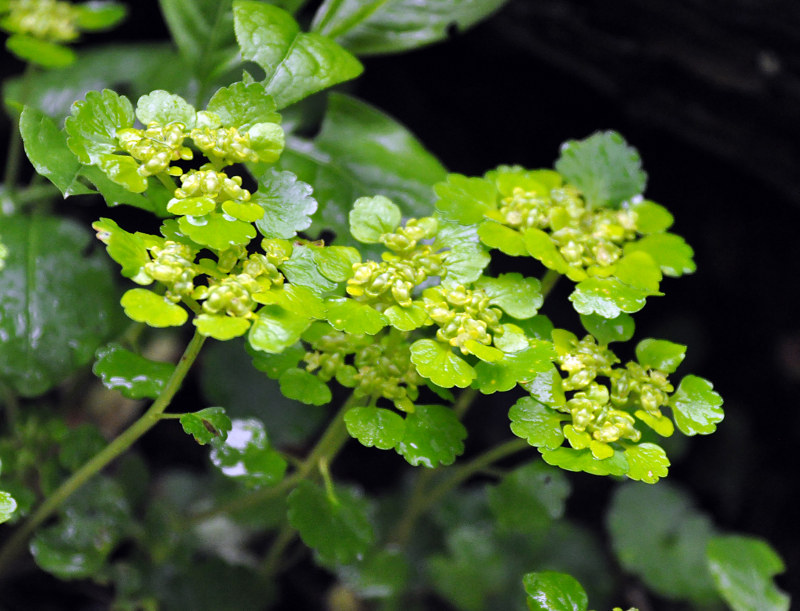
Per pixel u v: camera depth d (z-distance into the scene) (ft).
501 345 1.34
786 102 1.58
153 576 1.49
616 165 1.40
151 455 1.76
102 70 1.57
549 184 1.40
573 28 1.61
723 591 1.43
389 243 1.35
